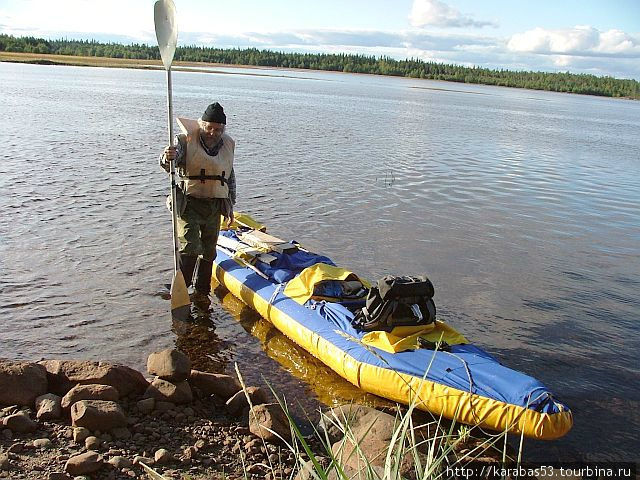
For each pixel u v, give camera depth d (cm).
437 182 1712
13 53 11331
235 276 836
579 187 1819
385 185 1606
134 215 1141
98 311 744
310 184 1544
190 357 667
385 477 290
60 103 3086
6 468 411
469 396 542
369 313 643
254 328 751
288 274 795
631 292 951
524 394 533
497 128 3631
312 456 306
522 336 769
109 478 419
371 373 600
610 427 579
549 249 1151
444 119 3962
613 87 15325
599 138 3519
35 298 761
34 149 1745
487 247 1131
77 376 515
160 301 788
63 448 444
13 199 1190
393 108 4616
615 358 725
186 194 793
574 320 828
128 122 2514
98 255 922
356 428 517
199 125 797
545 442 548
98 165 1582
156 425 495
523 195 1631
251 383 626
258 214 1228
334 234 1134
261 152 1994
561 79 15750
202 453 472
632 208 1566
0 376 493
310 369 662
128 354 655
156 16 758
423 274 958
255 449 483
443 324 649
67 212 1131
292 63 17575
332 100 5000
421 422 566
